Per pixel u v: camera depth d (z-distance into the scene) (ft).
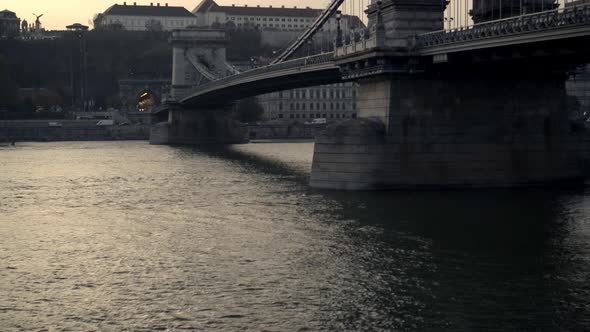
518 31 168.35
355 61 221.87
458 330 96.58
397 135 209.56
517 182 214.90
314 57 292.20
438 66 208.13
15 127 633.61
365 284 115.85
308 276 120.57
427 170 210.59
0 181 264.72
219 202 200.75
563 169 218.38
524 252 134.51
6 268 128.36
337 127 215.10
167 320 101.30
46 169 314.14
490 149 213.66
